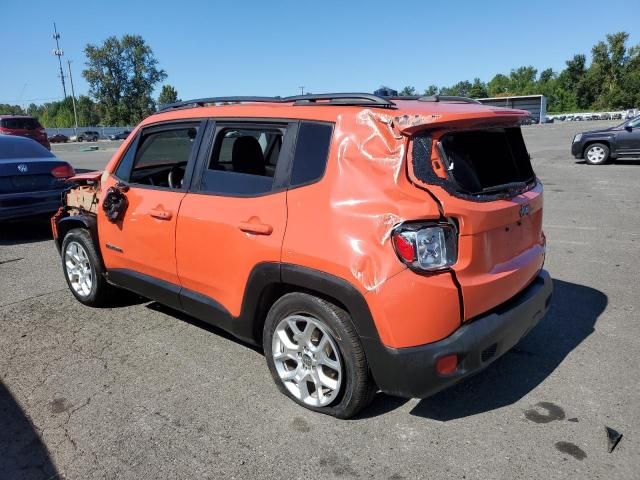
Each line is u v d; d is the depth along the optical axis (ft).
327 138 9.97
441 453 9.45
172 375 12.42
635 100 297.12
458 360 9.09
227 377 12.29
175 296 13.03
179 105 13.78
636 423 10.15
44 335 14.78
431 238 8.82
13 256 23.40
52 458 9.57
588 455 9.29
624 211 29.91
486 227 9.48
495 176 10.61
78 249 16.55
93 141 228.02
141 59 306.76
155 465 9.32
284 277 10.14
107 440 10.04
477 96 401.08
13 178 25.46
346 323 9.62
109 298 16.63
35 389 11.92
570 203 32.96
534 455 9.32
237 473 9.07
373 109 9.59
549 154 68.95
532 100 213.05
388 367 9.14
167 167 14.61
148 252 13.42
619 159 60.75
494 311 9.89
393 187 9.02
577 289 17.40
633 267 19.60
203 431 10.25
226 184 11.63
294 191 10.20
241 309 11.25
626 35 300.81
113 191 14.15
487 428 10.14
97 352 13.67
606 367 12.28
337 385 10.06
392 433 10.05
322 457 9.42
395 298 8.82
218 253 11.47
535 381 11.76
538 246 11.85
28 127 71.67
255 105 11.63
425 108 9.89
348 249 9.17
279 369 11.07
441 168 9.16
